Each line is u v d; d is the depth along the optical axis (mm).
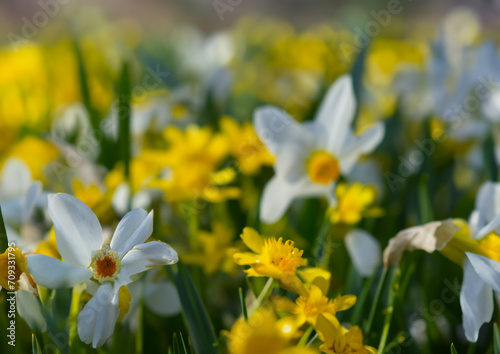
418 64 1833
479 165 1209
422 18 4320
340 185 1060
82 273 838
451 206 1156
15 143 1350
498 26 3775
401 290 907
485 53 1207
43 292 879
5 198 1045
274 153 1008
